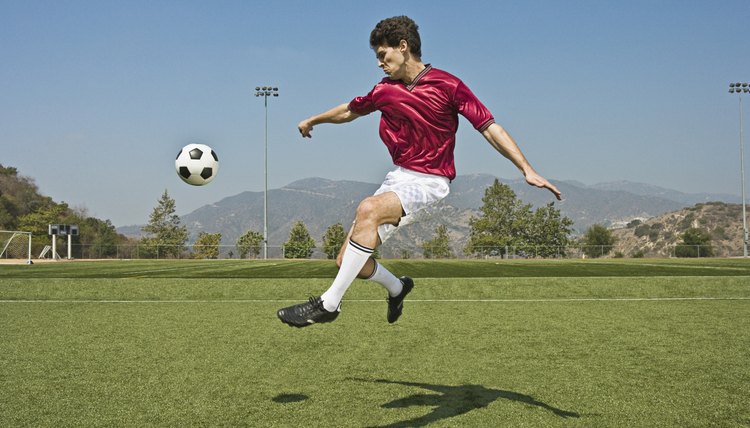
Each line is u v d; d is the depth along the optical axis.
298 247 45.88
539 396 3.87
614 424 3.30
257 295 10.82
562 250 53.59
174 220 65.44
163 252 47.19
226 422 3.35
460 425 3.29
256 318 7.72
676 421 3.35
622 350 5.43
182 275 16.44
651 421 3.35
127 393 3.95
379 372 4.59
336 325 7.03
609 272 18.05
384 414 3.50
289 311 3.20
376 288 11.17
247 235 54.16
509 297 10.40
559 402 3.73
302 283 11.95
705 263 27.70
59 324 7.19
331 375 4.49
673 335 6.27
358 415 3.48
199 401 3.77
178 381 4.29
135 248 46.59
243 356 5.19
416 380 4.32
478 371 4.61
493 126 3.33
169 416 3.46
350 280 3.25
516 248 53.22
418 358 5.11
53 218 59.19
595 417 3.42
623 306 9.03
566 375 4.46
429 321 7.38
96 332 6.54
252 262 31.89
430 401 3.77
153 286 11.54
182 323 7.27
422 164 3.49
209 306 9.23
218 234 50.41
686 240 51.00
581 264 26.86
